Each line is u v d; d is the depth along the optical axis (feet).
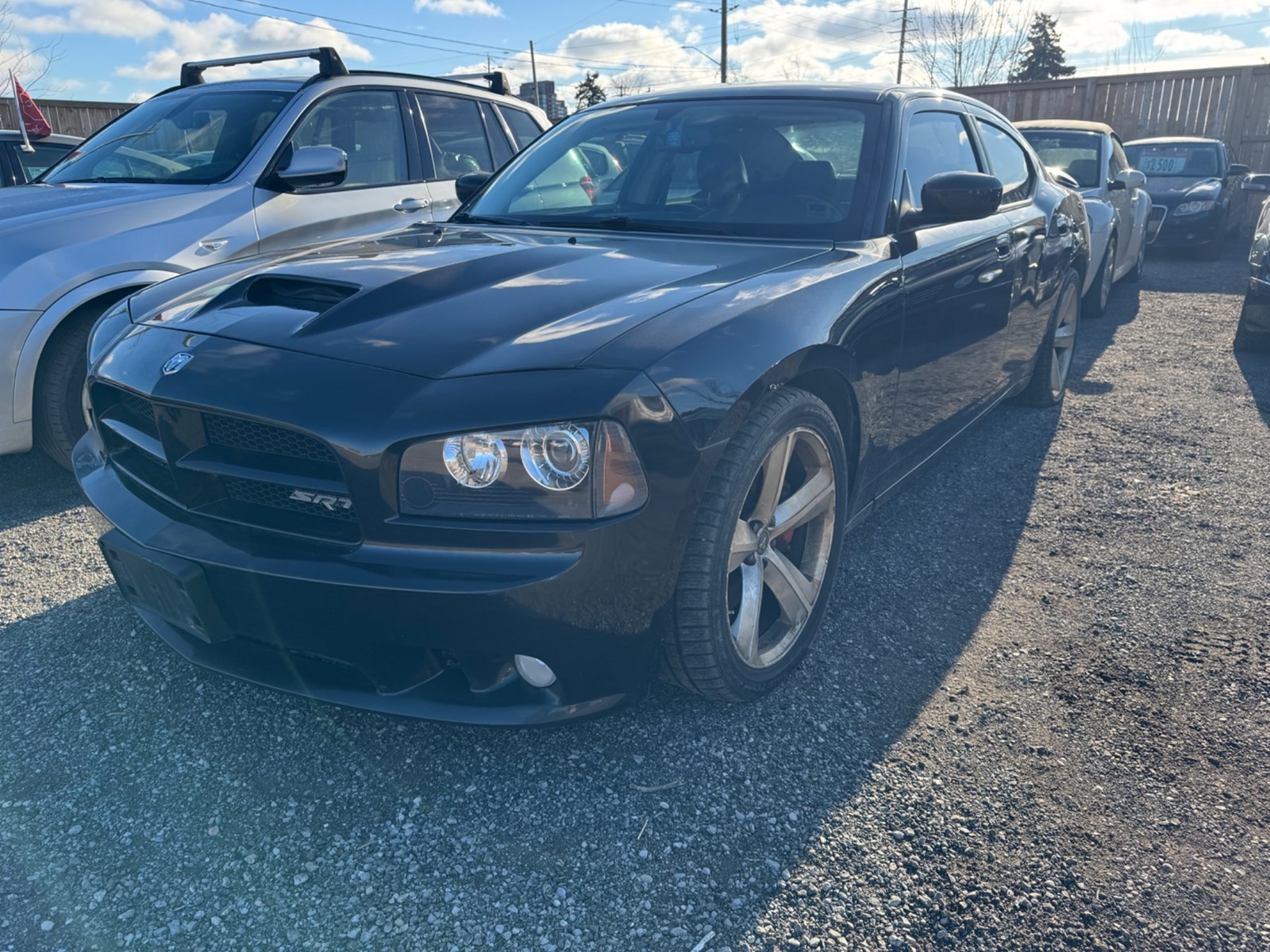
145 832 6.24
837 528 8.30
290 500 6.28
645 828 6.30
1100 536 11.10
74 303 11.61
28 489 12.53
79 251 11.79
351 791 6.64
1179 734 7.36
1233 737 7.32
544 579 5.69
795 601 7.79
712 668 6.89
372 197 15.70
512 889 5.79
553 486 5.73
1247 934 5.50
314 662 6.67
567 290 7.09
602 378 5.85
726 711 7.58
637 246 8.61
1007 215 12.27
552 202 10.30
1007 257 11.61
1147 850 6.15
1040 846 6.17
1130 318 24.17
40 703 7.61
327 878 5.87
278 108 14.84
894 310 8.52
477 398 5.76
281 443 6.20
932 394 9.95
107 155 14.97
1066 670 8.26
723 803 6.55
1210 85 49.14
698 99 10.78
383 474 5.76
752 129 10.02
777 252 8.47
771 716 7.52
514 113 19.42
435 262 7.75
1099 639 8.80
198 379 6.38
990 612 9.32
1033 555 10.59
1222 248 39.37
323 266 7.81
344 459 5.79
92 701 7.66
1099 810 6.51
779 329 6.91
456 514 5.80
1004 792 6.68
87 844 6.12
